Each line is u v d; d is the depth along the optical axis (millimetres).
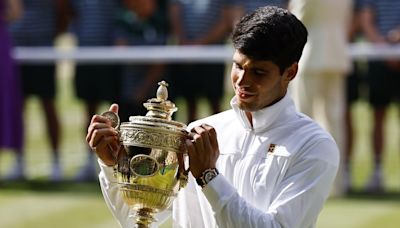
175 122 7078
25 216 14781
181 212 7504
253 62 6930
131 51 17547
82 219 14602
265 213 6953
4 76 17125
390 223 14367
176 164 7070
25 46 17844
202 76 17484
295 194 7047
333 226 14195
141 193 7098
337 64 15555
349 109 17531
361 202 15789
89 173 17609
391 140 19859
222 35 17594
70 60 17766
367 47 17094
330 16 15422
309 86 15578
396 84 17312
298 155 7129
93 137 7090
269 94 7086
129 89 17766
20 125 17406
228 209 6832
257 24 6902
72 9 18109
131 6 17734
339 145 15883
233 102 7273
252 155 7215
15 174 17531
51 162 17844
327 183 7164
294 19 7008
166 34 18000
